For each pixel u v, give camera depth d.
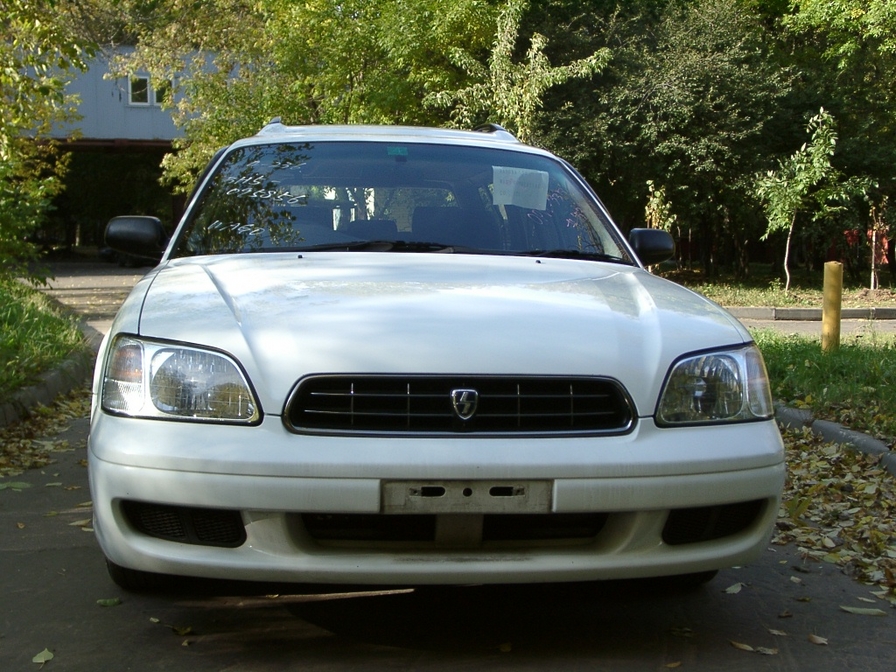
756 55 25.55
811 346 9.62
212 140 24.50
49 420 6.89
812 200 22.75
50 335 9.24
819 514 4.89
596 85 24.94
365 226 4.14
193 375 2.94
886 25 24.11
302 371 2.88
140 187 45.12
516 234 4.19
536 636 3.28
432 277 3.51
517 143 4.89
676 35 25.00
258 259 3.81
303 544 2.87
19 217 12.02
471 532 2.86
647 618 3.48
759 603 3.67
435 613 3.46
